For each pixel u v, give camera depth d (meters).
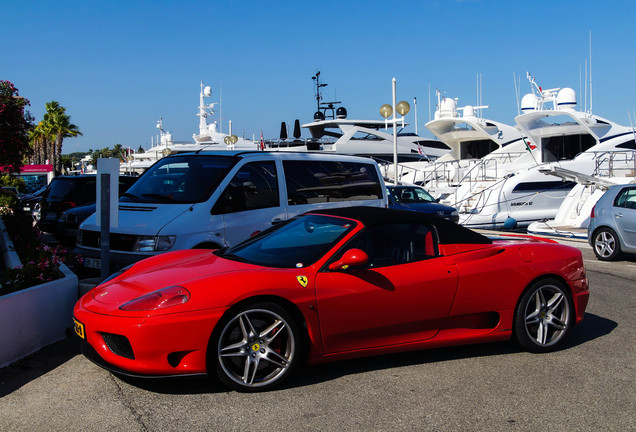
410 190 17.86
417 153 35.59
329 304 4.18
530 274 4.94
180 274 4.25
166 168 7.89
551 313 5.08
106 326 3.79
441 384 4.23
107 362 3.90
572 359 4.88
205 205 6.91
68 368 4.50
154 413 3.62
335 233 4.57
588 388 4.18
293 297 4.05
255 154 7.63
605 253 10.89
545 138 26.72
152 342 3.69
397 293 4.42
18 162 10.00
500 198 20.33
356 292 4.27
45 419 3.53
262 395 3.95
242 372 3.98
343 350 4.34
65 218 11.90
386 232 4.62
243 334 3.94
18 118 9.55
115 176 5.56
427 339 4.66
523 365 4.70
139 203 7.27
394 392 4.05
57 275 5.66
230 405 3.77
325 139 34.91
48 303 5.16
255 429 3.42
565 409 3.79
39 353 4.91
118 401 3.81
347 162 8.59
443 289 4.59
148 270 4.58
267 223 7.38
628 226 10.34
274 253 4.56
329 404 3.81
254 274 4.05
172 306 3.76
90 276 7.22
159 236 6.51
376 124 35.97
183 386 4.09
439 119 30.00
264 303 3.97
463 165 27.91
